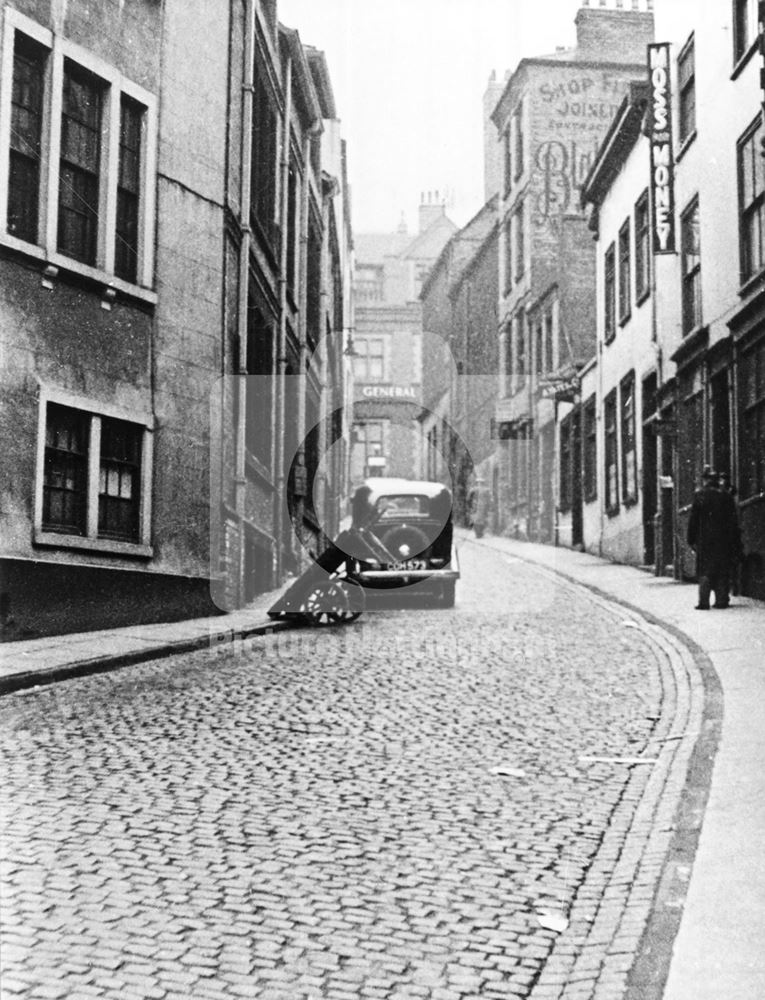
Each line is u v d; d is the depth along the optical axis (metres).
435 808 6.63
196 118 16.14
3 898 5.08
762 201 15.68
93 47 14.14
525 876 5.58
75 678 10.63
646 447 21.95
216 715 8.97
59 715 8.91
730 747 7.82
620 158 24.31
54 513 13.53
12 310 12.91
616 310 24.62
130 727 8.51
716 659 11.27
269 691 9.95
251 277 18.52
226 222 16.66
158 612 14.59
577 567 21.50
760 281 15.46
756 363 15.72
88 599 13.59
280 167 21.34
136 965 4.49
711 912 4.94
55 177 13.39
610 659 11.61
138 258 14.95
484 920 5.05
